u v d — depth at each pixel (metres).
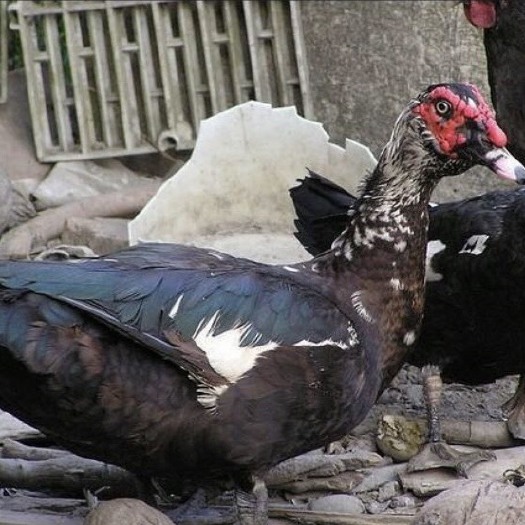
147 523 9.11
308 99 16.19
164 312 8.87
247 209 14.29
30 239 15.02
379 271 9.65
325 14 15.97
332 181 13.66
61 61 16.36
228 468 9.32
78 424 8.99
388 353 9.77
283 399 9.14
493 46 12.87
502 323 10.77
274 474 10.38
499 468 10.59
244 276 9.28
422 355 11.11
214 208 14.19
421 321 10.10
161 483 10.23
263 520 9.46
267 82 16.41
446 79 15.55
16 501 10.44
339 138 16.16
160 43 16.27
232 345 8.98
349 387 9.38
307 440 9.41
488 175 15.36
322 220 11.60
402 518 9.86
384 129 15.91
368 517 9.90
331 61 16.05
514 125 12.79
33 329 8.58
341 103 16.08
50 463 10.46
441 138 9.51
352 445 11.09
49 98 16.62
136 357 8.87
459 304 10.84
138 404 8.92
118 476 10.31
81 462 10.43
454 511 9.07
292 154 14.15
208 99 16.47
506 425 11.06
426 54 15.58
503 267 10.48
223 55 16.44
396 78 15.75
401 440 10.88
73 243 15.21
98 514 9.16
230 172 14.17
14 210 15.62
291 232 14.21
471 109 9.41
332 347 9.26
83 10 16.17
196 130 16.44
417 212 9.70
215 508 10.23
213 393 8.98
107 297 8.77
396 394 12.27
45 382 8.72
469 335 10.95
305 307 9.28
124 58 16.30
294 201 11.87
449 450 10.69
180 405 8.99
